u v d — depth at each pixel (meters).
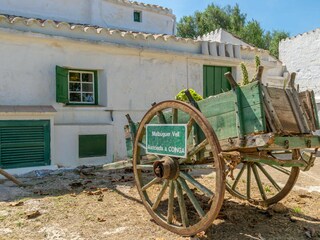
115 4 13.17
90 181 6.75
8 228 4.25
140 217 4.65
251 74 11.94
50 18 11.55
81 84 9.28
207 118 3.97
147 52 9.80
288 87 3.94
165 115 4.50
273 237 3.94
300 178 7.20
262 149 3.68
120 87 9.52
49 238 3.96
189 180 3.91
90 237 3.98
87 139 8.84
